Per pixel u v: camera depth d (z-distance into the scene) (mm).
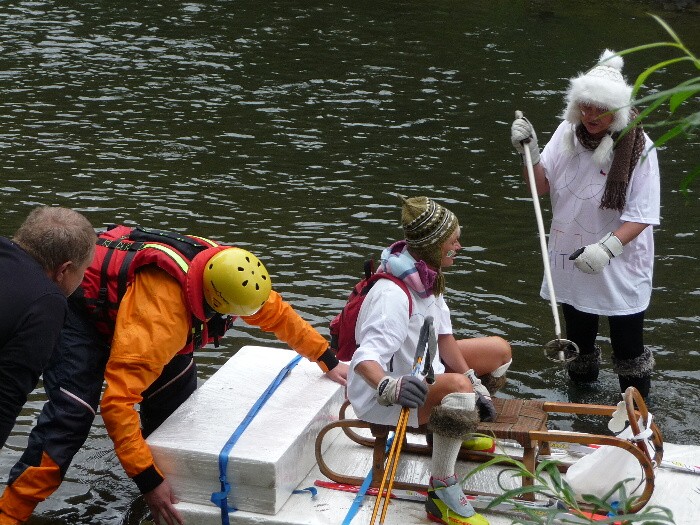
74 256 6820
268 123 20734
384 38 28203
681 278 13883
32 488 7555
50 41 26719
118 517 8344
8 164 17453
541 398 10555
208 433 7883
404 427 7309
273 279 13211
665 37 28719
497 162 18719
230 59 25625
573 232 9930
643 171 9453
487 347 8336
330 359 8859
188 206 15898
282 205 16172
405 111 21812
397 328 7359
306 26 29406
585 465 7734
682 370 11242
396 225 15500
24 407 10164
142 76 23844
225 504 7586
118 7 30969
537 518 6266
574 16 31203
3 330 6426
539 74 24797
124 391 7383
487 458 8375
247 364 9195
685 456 8547
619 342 10227
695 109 22281
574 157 9750
